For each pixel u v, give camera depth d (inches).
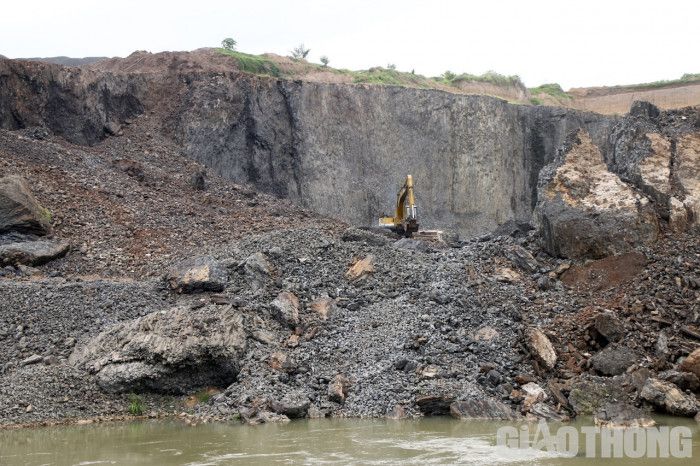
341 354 713.0
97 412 637.9
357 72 2507.4
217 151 1808.6
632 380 634.2
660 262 812.0
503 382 661.3
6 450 504.1
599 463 453.7
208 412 639.1
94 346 703.1
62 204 1195.9
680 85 2918.3
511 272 869.2
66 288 824.3
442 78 2805.1
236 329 713.6
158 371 665.6
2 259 967.6
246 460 466.9
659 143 938.1
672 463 450.9
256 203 1534.2
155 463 462.3
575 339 711.1
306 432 560.7
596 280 822.5
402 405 633.6
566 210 887.1
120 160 1523.1
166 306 799.7
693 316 709.3
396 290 836.6
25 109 1561.3
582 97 3026.6
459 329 729.0
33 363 698.8
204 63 2026.3
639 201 872.3
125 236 1144.8
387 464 454.3
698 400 614.2
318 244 936.3
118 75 1792.6
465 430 563.2
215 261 868.0
